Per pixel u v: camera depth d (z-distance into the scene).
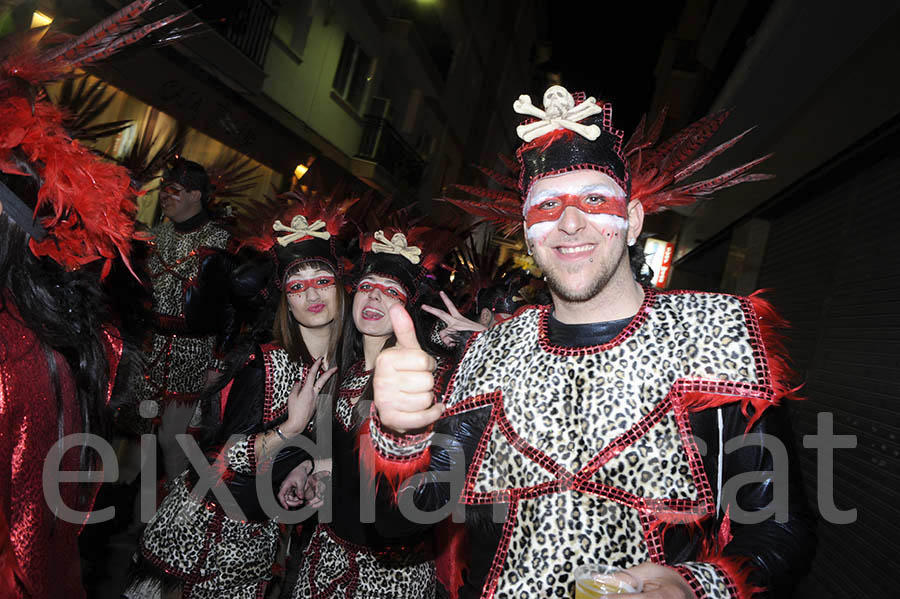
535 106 1.65
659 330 1.41
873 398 4.58
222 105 9.82
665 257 13.36
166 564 2.50
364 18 14.85
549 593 1.32
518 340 1.53
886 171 5.11
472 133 24.16
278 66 11.73
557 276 1.47
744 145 8.09
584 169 1.49
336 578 2.49
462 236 3.12
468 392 1.51
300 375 2.73
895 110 4.42
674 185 1.80
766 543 1.32
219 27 9.31
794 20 5.52
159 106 8.43
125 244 1.62
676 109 16.42
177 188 4.57
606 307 1.48
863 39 4.70
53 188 1.41
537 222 1.49
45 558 1.47
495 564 1.39
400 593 2.46
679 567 1.25
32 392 1.42
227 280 4.50
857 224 5.52
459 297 4.52
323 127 14.10
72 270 1.57
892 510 3.98
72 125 1.82
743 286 8.39
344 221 2.94
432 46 18.83
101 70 1.65
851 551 4.43
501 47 24.84
